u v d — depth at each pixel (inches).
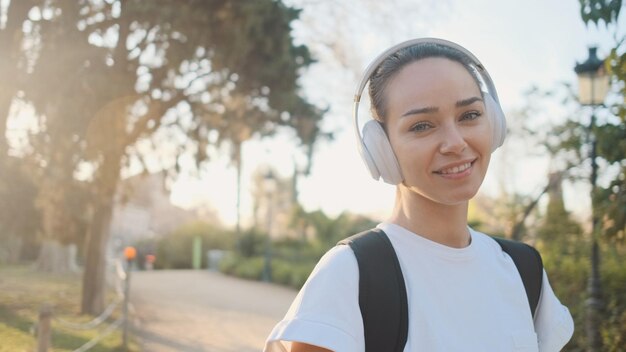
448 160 50.1
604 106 235.8
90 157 427.5
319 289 48.3
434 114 50.4
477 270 53.9
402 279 50.4
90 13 434.3
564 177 349.4
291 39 468.1
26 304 513.7
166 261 1373.0
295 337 46.3
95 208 475.8
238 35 430.0
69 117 411.8
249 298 678.5
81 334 388.8
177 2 421.7
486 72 56.5
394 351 48.8
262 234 1102.4
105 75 421.7
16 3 423.2
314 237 987.3
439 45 54.6
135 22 431.8
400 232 52.7
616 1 129.6
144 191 1914.4
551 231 374.0
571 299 284.8
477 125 51.5
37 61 417.7
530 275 58.1
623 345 232.4
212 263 1181.7
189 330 447.2
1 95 423.5
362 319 48.6
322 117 537.6
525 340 53.4
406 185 53.2
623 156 176.4
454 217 53.5
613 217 179.8
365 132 53.9
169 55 422.9
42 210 569.0
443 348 49.5
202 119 496.4
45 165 439.2
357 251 50.4
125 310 360.8
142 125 469.1
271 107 484.1
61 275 844.6
